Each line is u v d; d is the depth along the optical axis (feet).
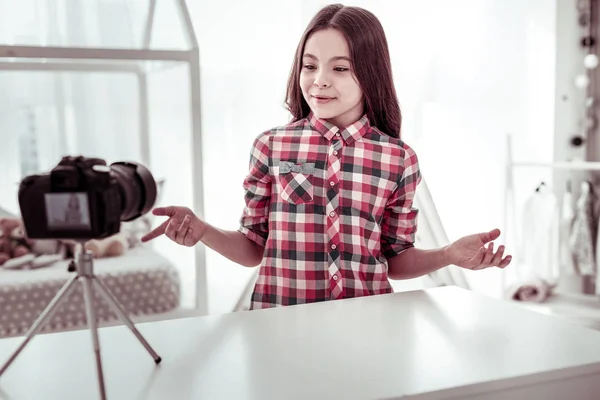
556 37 9.31
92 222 1.86
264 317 2.70
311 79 3.69
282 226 3.76
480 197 8.84
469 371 1.99
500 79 8.83
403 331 2.45
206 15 7.62
